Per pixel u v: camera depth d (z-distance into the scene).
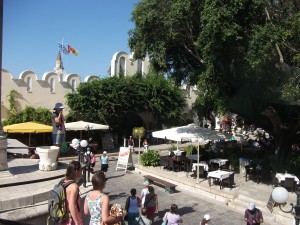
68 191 5.14
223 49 12.83
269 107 17.17
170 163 18.89
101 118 28.45
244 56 12.83
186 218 12.34
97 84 28.89
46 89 28.81
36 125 23.39
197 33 15.79
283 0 13.78
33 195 7.90
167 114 31.91
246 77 13.95
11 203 7.53
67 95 28.78
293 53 13.54
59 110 11.10
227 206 13.82
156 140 34.19
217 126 39.06
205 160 20.64
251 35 12.38
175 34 14.92
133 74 33.12
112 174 19.59
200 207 13.64
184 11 13.60
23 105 27.44
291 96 12.90
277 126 17.92
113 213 5.39
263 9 12.45
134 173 19.98
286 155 18.28
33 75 28.03
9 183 8.72
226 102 16.30
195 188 15.89
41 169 10.39
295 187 14.09
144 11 15.30
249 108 16.02
